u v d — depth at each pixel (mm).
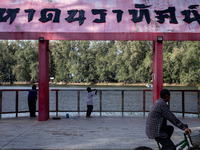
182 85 74875
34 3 10125
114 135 7262
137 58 85125
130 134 7398
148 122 4277
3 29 9406
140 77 85250
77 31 9352
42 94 9672
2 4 10062
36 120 9898
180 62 65812
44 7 9992
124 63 90750
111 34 9289
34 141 6516
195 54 60406
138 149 4285
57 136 7098
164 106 4172
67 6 10031
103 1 10172
